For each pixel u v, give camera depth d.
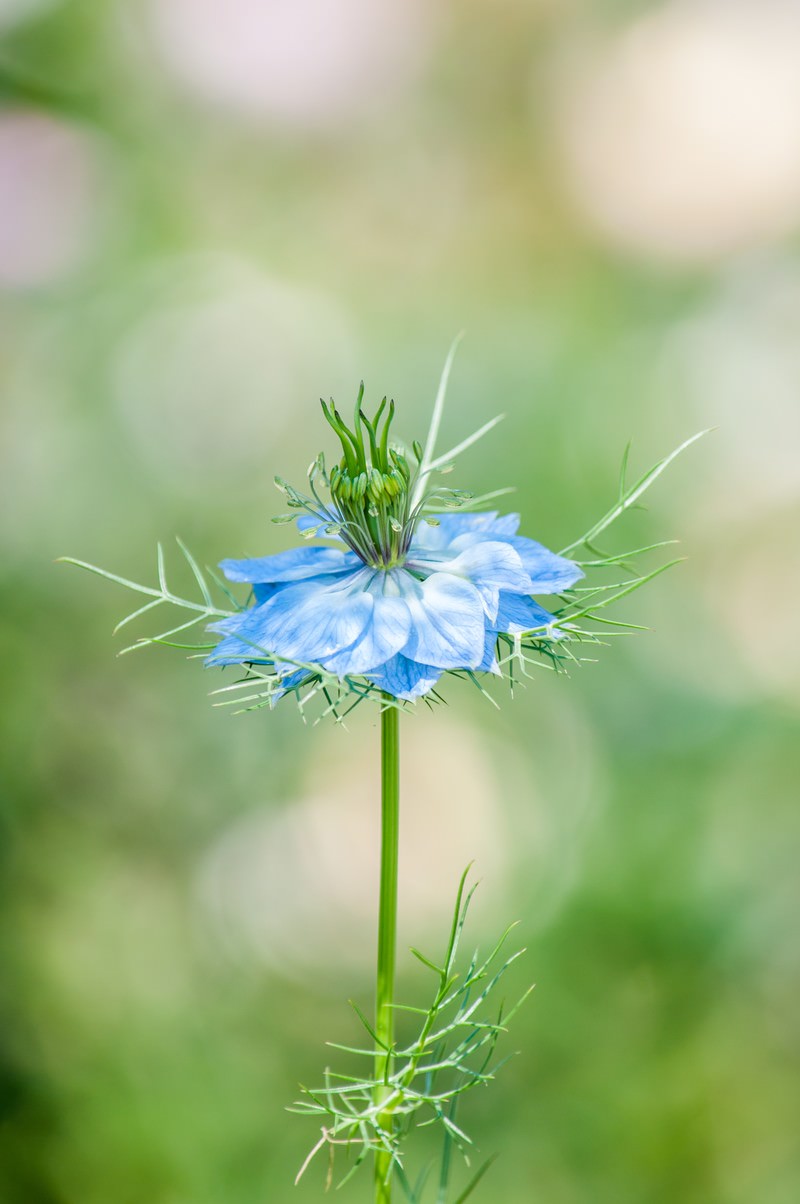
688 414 0.76
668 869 0.63
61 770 0.65
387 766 0.40
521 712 0.68
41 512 0.69
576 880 0.63
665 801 0.65
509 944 0.61
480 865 0.64
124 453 0.72
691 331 0.79
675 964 0.61
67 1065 0.58
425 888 0.63
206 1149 0.56
